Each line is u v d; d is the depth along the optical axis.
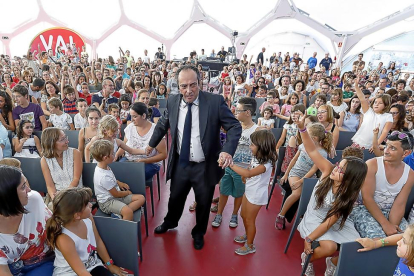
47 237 1.47
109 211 2.24
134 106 2.78
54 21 18.38
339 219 1.97
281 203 3.29
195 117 2.07
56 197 1.42
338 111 4.18
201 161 2.20
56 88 4.86
